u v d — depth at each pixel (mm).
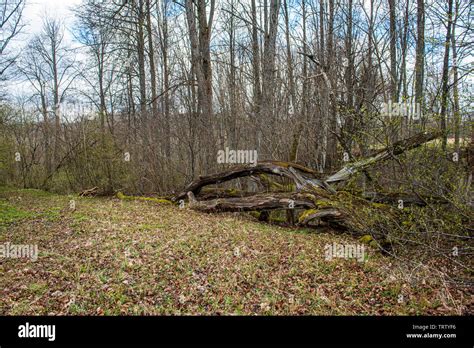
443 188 6445
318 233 9234
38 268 6117
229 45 18906
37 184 19547
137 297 5105
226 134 15391
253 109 13695
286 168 10156
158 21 20234
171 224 9375
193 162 14992
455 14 6324
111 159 15562
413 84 9602
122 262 6328
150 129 16031
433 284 5512
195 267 6211
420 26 10820
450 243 6461
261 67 14711
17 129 19688
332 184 9977
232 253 6961
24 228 9086
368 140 8383
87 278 5691
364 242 7980
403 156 7547
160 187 15648
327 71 11312
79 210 11469
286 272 6055
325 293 5316
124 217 10242
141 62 18703
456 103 6504
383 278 5824
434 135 7031
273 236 8367
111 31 16906
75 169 17016
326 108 10828
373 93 11852
